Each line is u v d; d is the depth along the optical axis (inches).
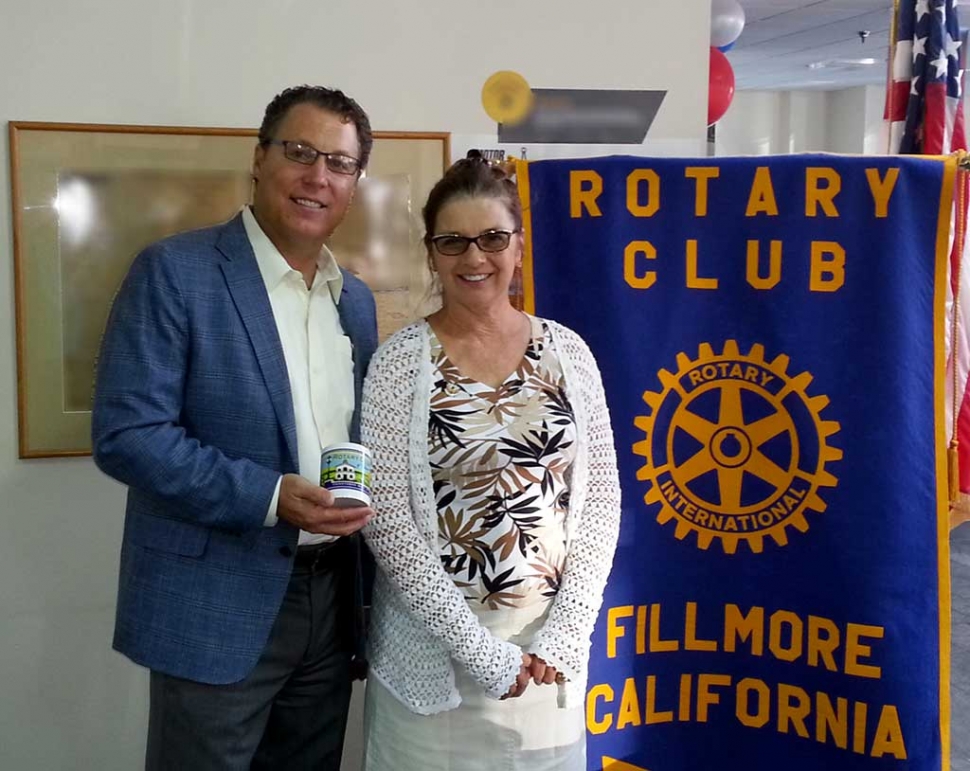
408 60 85.0
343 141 57.6
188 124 81.3
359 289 66.1
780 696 70.4
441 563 54.1
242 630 56.4
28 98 78.4
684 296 68.9
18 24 77.4
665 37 89.9
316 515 51.2
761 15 245.9
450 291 55.8
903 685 67.6
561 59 88.0
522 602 54.5
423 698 55.3
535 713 56.3
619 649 70.5
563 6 87.4
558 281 69.6
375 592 60.2
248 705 58.1
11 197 78.8
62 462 83.1
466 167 56.4
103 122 79.7
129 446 52.2
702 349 69.2
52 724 86.6
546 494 55.1
